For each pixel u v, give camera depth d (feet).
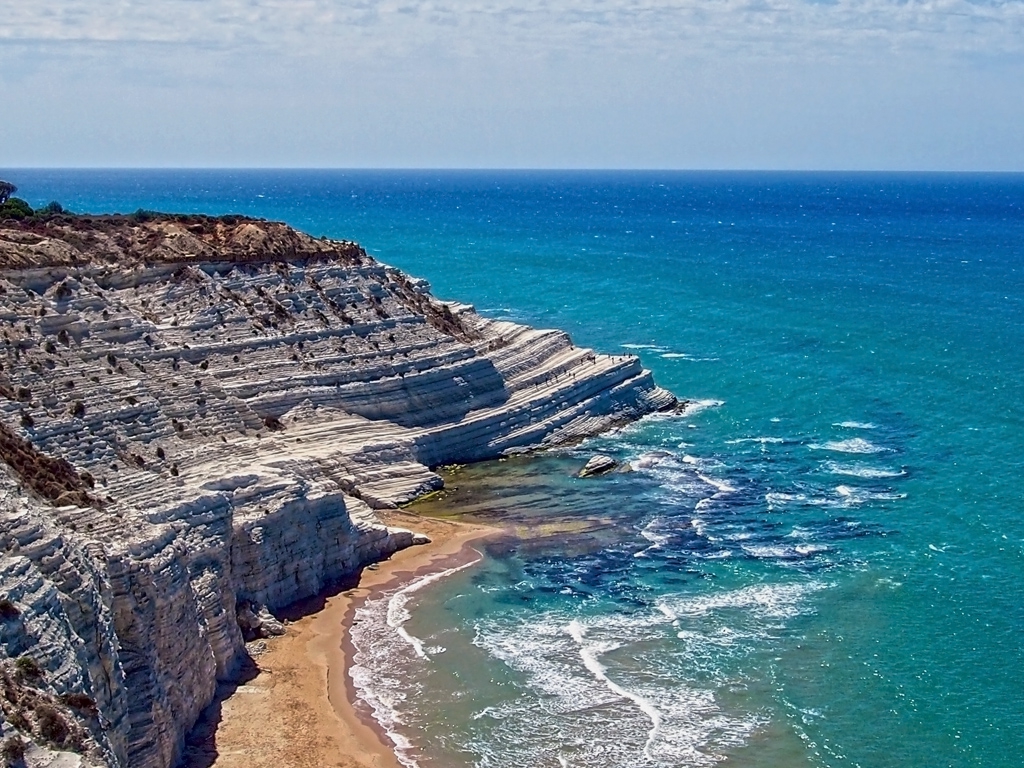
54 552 140.67
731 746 173.47
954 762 168.76
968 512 269.64
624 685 191.62
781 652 202.08
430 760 169.78
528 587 231.91
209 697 180.34
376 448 291.17
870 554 245.65
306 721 178.50
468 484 299.58
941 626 211.00
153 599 160.45
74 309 255.50
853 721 179.93
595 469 307.58
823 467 308.19
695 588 230.27
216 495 197.47
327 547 232.32
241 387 284.20
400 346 327.06
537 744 174.29
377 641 207.72
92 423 219.41
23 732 114.73
